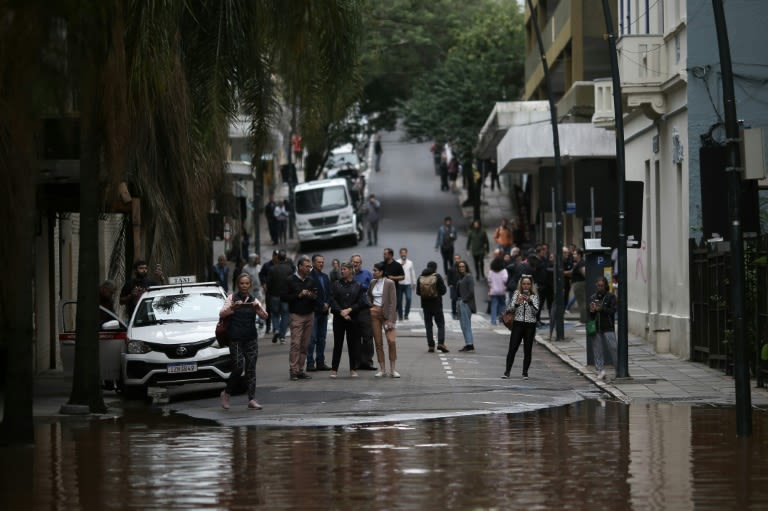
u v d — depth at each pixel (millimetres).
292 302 32750
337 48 25266
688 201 37719
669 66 40375
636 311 46688
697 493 15328
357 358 33531
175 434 22281
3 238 21344
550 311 45656
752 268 31156
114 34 22031
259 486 16188
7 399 21094
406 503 14797
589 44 65875
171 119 31469
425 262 78000
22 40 14492
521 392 29406
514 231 79000
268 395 29219
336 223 86000
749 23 36750
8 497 15680
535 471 17203
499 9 107062
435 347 42500
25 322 21156
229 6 25578
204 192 34562
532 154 62844
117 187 27453
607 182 36094
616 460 18203
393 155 142750
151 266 33812
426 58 109688
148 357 28844
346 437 21297
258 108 26875
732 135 20953
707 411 25203
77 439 21828
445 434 21547
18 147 20297
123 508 14797
